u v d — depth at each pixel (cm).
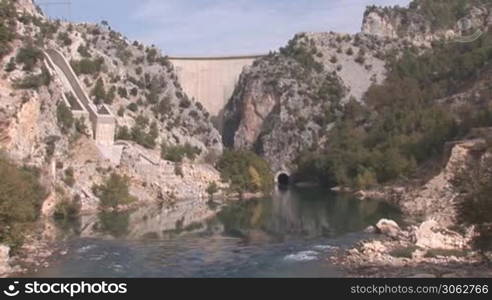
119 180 13925
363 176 18938
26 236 8031
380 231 9575
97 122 15925
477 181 7238
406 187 16388
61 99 15638
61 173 12938
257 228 10531
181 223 11156
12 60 12862
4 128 11125
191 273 6719
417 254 7406
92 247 8288
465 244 7819
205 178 17000
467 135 16300
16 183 7369
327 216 12312
